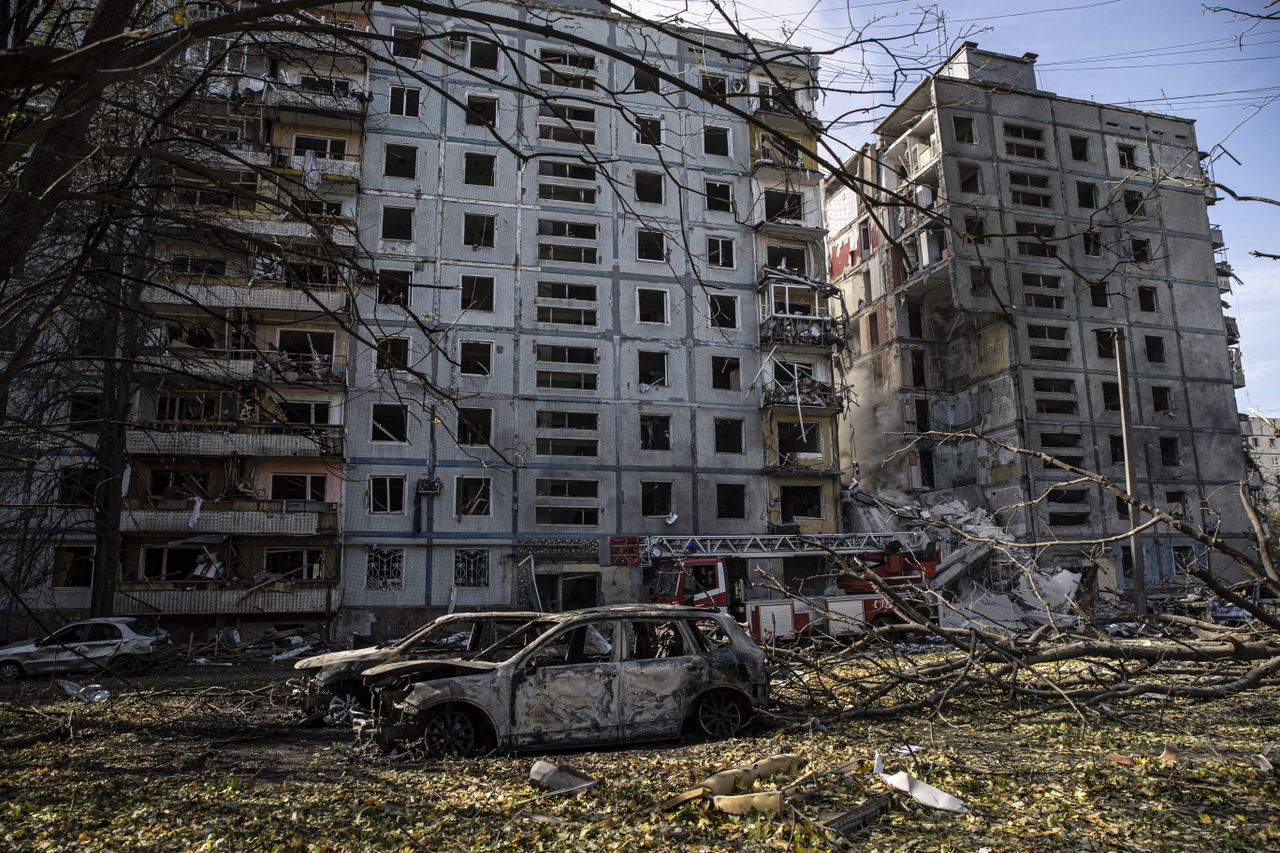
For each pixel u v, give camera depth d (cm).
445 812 592
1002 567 2916
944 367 4462
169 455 2814
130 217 696
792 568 3216
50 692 1486
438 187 3344
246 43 669
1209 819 541
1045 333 4147
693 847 493
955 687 995
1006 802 590
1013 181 4212
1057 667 1121
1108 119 4444
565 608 3191
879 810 560
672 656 908
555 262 3422
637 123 552
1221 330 4406
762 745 813
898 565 2722
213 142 610
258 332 2973
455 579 3067
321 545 2947
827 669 1298
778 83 460
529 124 3481
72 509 1698
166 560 2906
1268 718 985
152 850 518
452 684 811
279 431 2886
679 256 3547
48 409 1272
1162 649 1041
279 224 2712
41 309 990
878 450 4500
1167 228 4406
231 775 742
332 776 736
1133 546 2292
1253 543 3947
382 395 3092
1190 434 4219
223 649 2652
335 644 2806
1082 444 4012
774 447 3481
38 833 561
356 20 3278
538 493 3209
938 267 4031
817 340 3559
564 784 650
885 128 4525
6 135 546
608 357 3394
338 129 3228
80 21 683
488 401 3225
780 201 3712
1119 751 791
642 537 2817
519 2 501
